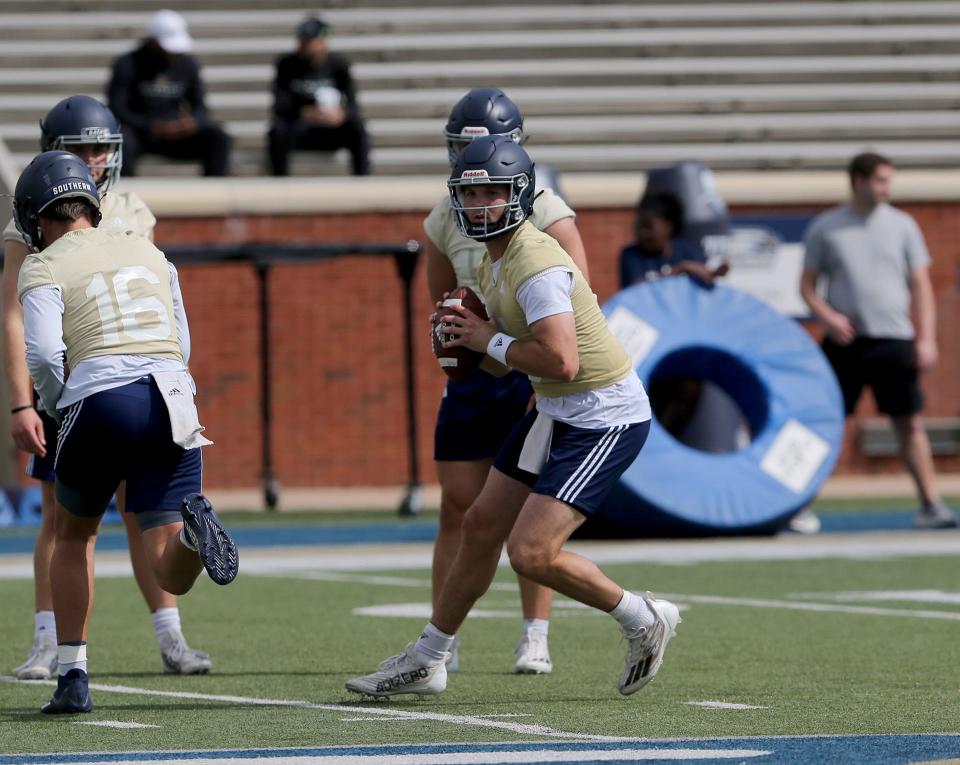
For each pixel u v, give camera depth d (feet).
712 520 148.77
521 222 68.59
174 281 71.56
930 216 218.79
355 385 207.92
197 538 65.16
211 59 236.02
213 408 205.57
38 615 82.99
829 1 252.83
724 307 156.25
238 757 58.18
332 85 213.05
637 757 56.95
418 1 245.45
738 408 161.17
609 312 153.28
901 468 218.18
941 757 56.80
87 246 69.46
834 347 155.63
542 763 55.98
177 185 203.51
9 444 198.39
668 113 239.50
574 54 242.37
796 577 122.93
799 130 238.48
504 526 71.36
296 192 205.67
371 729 64.64
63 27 237.04
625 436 69.56
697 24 248.32
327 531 164.66
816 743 59.98
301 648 90.84
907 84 247.29
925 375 219.82
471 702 72.08
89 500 68.85
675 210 158.20
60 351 66.80
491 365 78.38
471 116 78.13
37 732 64.95
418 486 180.86
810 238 155.02
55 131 77.92
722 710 68.74
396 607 108.99
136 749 60.59
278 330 206.59
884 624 97.60
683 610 104.78
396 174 228.02
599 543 149.59
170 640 82.53
